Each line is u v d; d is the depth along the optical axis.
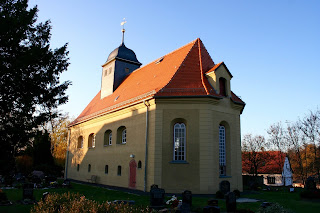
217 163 21.52
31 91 19.27
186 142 21.86
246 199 18.77
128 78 34.09
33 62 18.84
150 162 21.97
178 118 21.97
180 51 28.38
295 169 52.41
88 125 34.50
